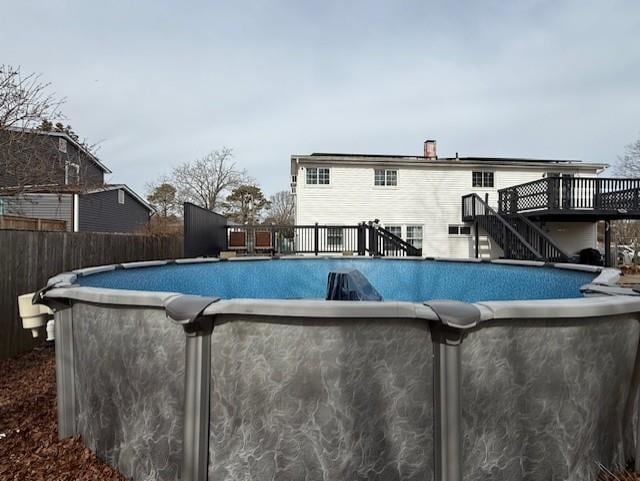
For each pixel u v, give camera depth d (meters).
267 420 1.42
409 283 6.49
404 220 14.69
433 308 1.34
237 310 1.37
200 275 5.28
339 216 14.38
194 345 1.43
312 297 6.87
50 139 8.05
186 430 1.44
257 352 1.41
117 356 1.68
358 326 1.37
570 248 14.23
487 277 5.05
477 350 1.39
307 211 14.27
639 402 1.62
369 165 14.49
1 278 3.94
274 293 6.59
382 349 1.38
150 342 1.58
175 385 1.53
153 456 1.59
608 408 1.60
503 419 1.43
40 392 2.93
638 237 20.66
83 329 1.86
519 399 1.44
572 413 1.49
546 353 1.45
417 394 1.41
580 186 11.97
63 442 1.95
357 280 4.68
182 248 9.73
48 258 4.66
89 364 1.83
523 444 1.45
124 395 1.67
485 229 13.09
